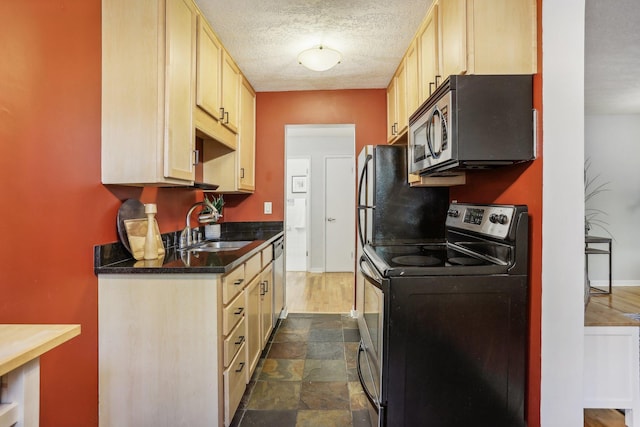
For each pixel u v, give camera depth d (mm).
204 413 1456
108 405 1474
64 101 1278
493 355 1390
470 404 1385
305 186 5484
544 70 1362
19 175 1090
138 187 1790
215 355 1455
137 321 1464
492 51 1409
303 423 1656
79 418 1354
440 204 2404
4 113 1037
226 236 2977
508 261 1417
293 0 1802
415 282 1354
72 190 1321
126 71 1480
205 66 1935
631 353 1596
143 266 1472
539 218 1379
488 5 1408
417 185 2221
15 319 1075
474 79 1400
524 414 1419
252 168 3117
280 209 3258
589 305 1862
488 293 1386
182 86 1628
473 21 1411
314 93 3221
